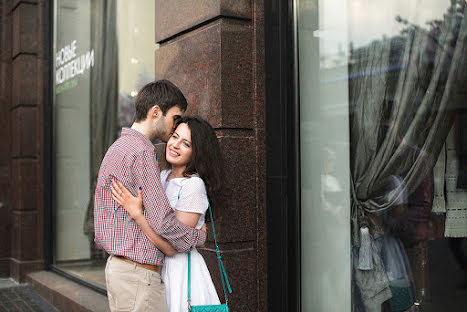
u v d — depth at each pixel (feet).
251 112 11.60
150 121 8.86
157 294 8.42
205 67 11.65
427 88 9.11
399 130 9.57
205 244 11.53
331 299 10.87
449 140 8.75
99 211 8.43
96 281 19.21
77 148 21.49
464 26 8.59
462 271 8.51
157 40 13.66
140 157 8.21
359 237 10.30
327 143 10.98
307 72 11.46
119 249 8.25
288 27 11.64
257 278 11.43
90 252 19.90
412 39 9.38
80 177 21.16
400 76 9.57
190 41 12.20
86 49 20.76
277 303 11.45
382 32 9.90
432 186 8.99
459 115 8.61
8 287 23.09
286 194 11.50
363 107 10.25
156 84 8.99
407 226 9.41
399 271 9.53
